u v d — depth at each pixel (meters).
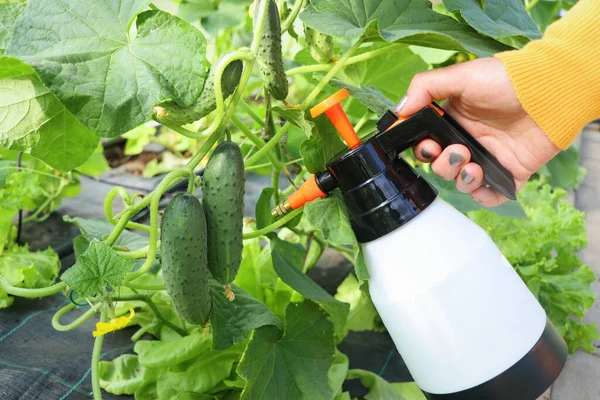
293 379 1.23
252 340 1.15
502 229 1.69
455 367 0.98
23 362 1.46
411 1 1.20
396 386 1.45
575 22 1.06
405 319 1.00
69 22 0.94
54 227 2.18
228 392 1.38
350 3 1.16
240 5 2.26
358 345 1.65
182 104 0.91
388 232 0.99
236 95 1.01
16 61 0.96
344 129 1.02
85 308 1.69
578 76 1.04
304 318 1.27
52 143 1.15
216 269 1.00
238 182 0.96
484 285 0.98
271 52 1.04
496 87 1.09
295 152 1.92
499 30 1.13
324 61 1.37
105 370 1.39
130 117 0.88
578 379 1.54
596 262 2.05
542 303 1.64
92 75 0.89
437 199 1.03
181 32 0.94
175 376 1.31
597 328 1.75
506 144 1.21
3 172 1.79
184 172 0.99
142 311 1.58
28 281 1.73
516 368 0.98
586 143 2.99
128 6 0.96
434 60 2.06
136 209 1.04
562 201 1.82
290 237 1.80
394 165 1.00
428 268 0.97
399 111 1.10
